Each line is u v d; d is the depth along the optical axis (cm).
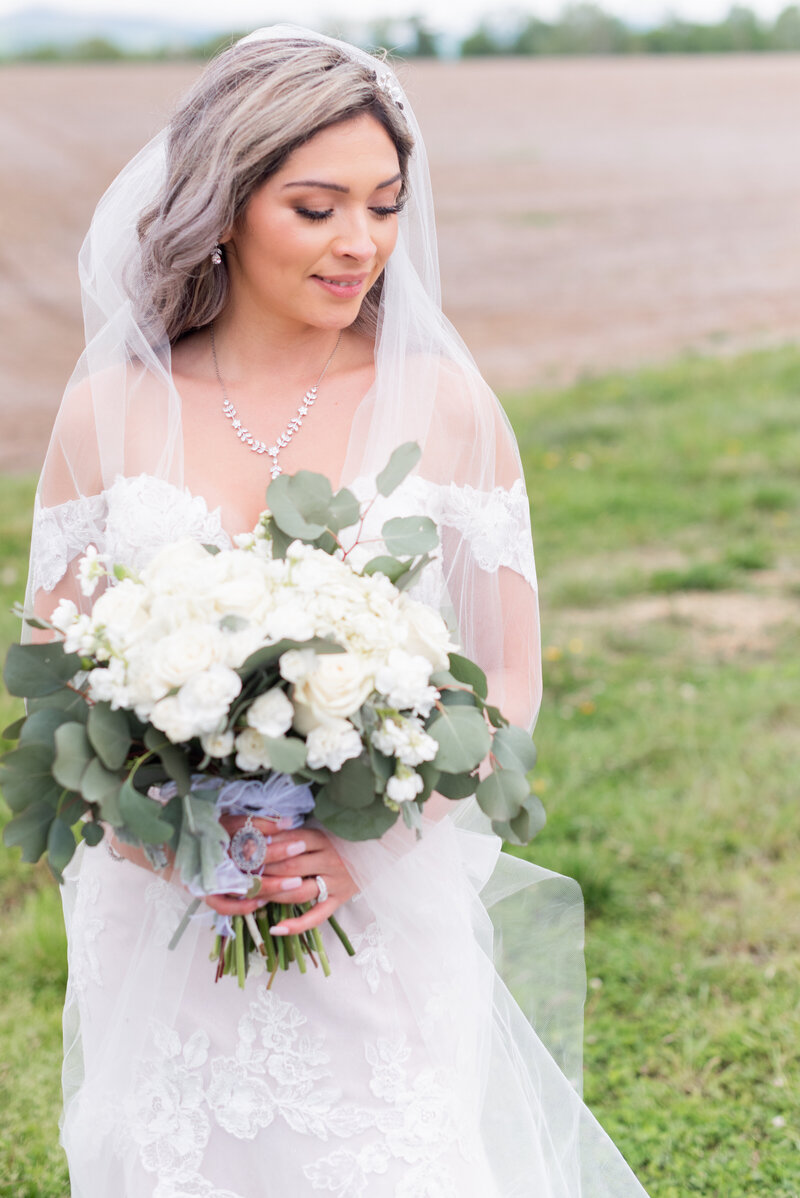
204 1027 200
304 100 191
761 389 1006
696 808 446
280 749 168
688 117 1436
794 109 1459
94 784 169
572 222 1273
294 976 200
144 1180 201
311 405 217
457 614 223
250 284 213
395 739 174
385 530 192
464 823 231
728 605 664
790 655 596
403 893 202
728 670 579
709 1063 324
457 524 218
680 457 884
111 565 209
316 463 214
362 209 198
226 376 219
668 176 1333
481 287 1198
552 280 1200
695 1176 287
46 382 1016
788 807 445
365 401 216
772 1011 343
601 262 1227
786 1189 282
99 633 176
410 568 192
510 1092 224
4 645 553
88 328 222
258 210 198
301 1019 199
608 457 894
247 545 192
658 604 668
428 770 181
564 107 1516
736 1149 296
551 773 477
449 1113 203
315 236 196
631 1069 324
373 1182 197
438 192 1315
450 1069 206
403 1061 201
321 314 204
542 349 1123
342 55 201
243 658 169
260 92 194
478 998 216
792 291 1192
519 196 1299
